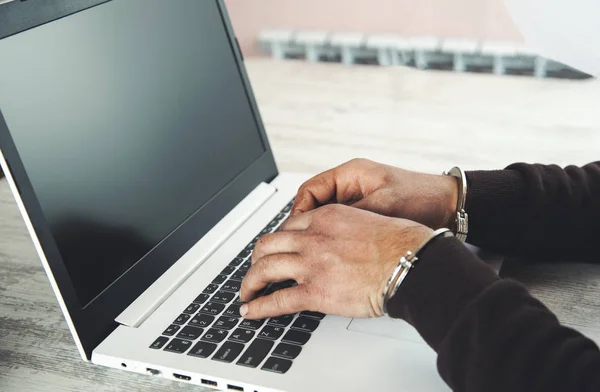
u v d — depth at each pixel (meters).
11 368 0.72
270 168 1.11
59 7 0.77
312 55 2.76
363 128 1.35
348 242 0.69
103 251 0.76
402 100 1.49
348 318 0.72
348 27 2.77
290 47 2.82
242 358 0.67
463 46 2.36
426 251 0.64
